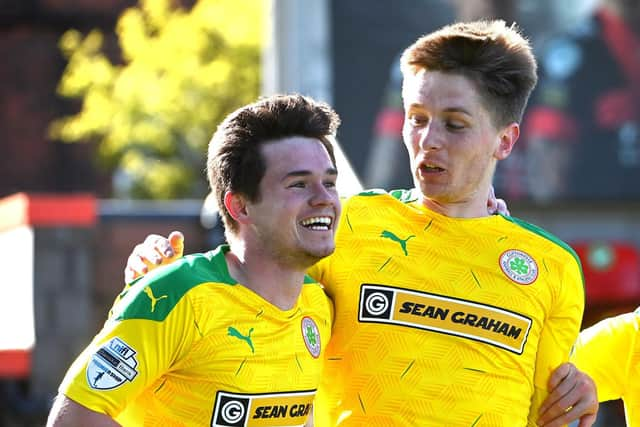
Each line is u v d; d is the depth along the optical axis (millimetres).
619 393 12133
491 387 10672
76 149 79625
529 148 31578
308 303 10461
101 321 36906
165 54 64688
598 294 30016
